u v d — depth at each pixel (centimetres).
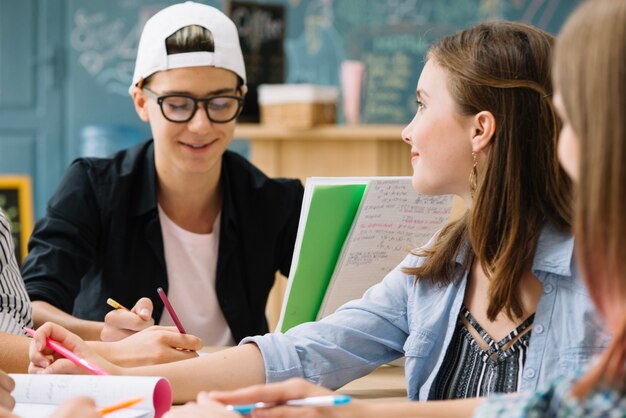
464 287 145
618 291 85
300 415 112
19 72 534
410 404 119
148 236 221
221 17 213
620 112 83
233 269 226
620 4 85
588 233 86
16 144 536
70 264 213
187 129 210
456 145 142
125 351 158
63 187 222
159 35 209
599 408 82
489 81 137
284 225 233
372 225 170
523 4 537
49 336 145
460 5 534
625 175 83
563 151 91
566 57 88
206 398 107
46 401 130
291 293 171
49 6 532
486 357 140
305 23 533
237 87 218
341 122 533
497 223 138
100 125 530
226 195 226
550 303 134
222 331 227
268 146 384
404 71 529
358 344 153
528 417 88
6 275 178
